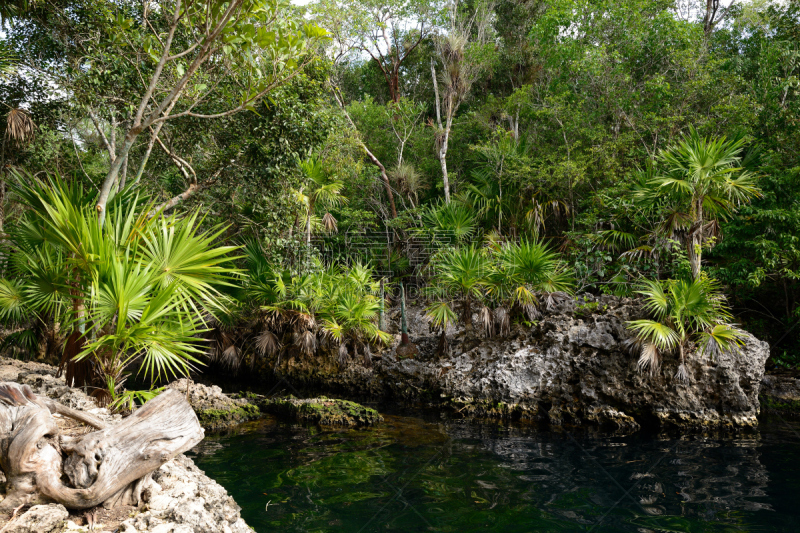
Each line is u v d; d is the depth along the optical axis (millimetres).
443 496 4824
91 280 4656
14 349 8781
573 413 8219
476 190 14391
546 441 6945
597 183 12953
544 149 14758
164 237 4906
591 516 4355
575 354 8469
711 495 4812
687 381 7691
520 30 19828
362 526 4141
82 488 2504
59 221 4613
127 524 2424
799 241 9258
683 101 12594
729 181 7719
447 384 9406
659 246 9258
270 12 5758
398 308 12148
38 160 11078
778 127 10570
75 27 8281
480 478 5348
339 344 10547
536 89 17156
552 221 13789
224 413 7855
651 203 8766
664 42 13336
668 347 7492
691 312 7609
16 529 2268
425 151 18859
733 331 7707
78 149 13141
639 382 7938
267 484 5137
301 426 7703
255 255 11172
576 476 5410
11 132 9609
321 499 4730
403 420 8266
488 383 8938
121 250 4934
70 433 3223
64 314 5090
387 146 19219
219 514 2928
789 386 8852
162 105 5590
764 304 11180
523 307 9180
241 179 10430
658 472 5523
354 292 10914
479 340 9734
